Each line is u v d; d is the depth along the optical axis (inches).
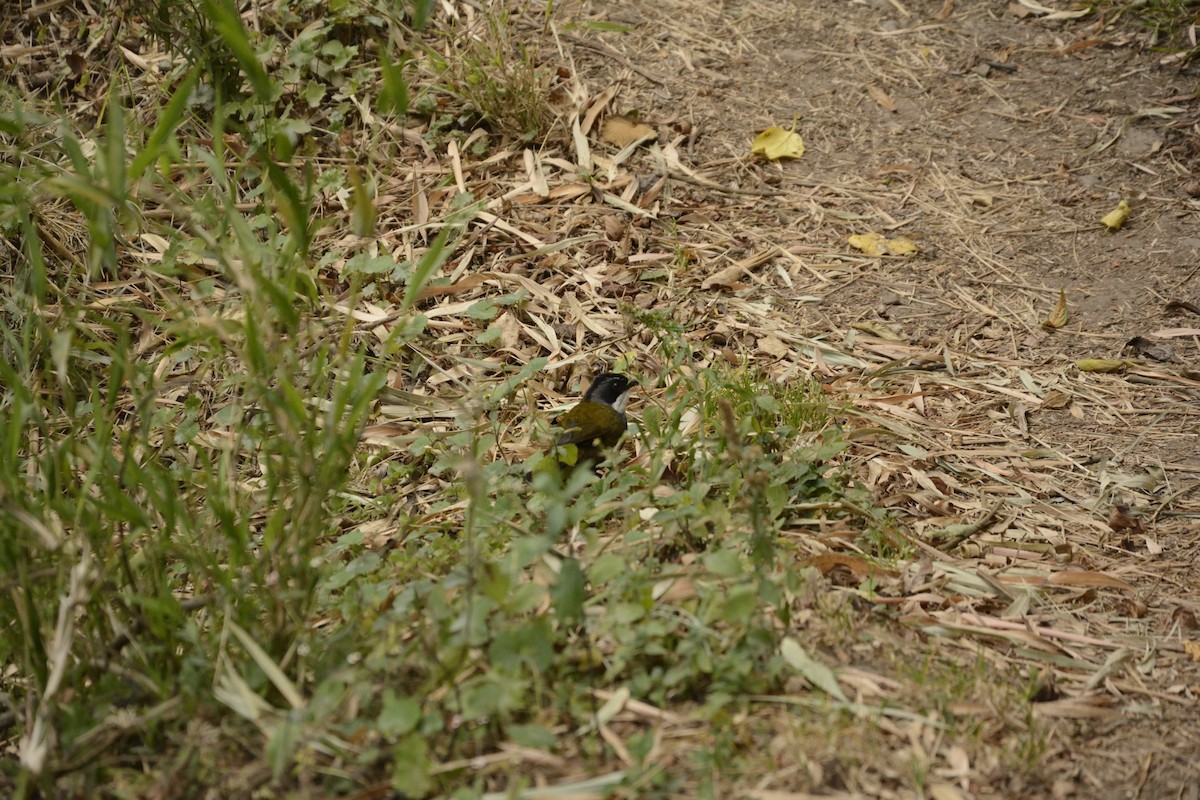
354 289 198.8
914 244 338.6
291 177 330.0
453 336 303.1
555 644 182.2
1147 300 316.2
